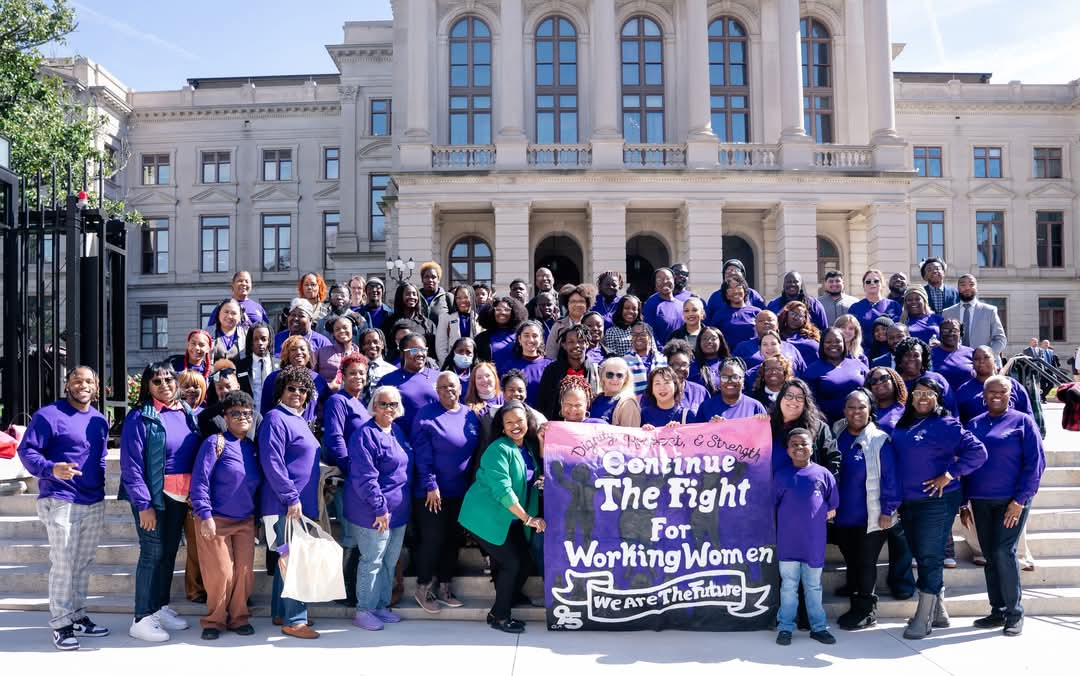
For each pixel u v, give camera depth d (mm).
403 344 7500
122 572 7180
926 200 40750
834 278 10820
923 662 5652
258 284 42531
